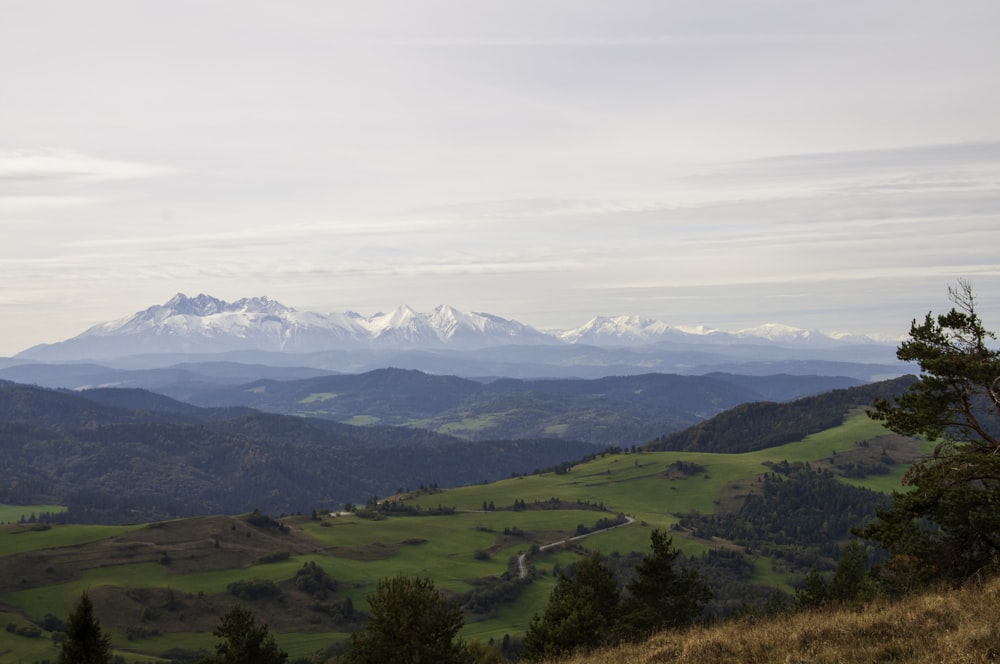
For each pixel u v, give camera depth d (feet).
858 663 59.21
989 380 96.84
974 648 55.93
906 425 104.58
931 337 104.12
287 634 479.00
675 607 162.30
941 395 101.76
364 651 101.24
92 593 513.45
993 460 93.20
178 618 492.54
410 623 101.09
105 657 130.41
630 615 158.71
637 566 166.71
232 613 155.53
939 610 68.08
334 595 546.26
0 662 380.58
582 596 164.04
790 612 94.94
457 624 103.81
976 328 101.09
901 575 107.55
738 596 473.67
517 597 522.88
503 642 388.57
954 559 98.22
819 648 64.64
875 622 68.33
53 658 388.57
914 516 101.09
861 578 191.11
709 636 77.97
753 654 66.74
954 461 98.58
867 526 108.47
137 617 490.49
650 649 81.25
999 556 93.61
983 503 95.30
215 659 151.43
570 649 133.18
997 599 68.03
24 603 499.92
